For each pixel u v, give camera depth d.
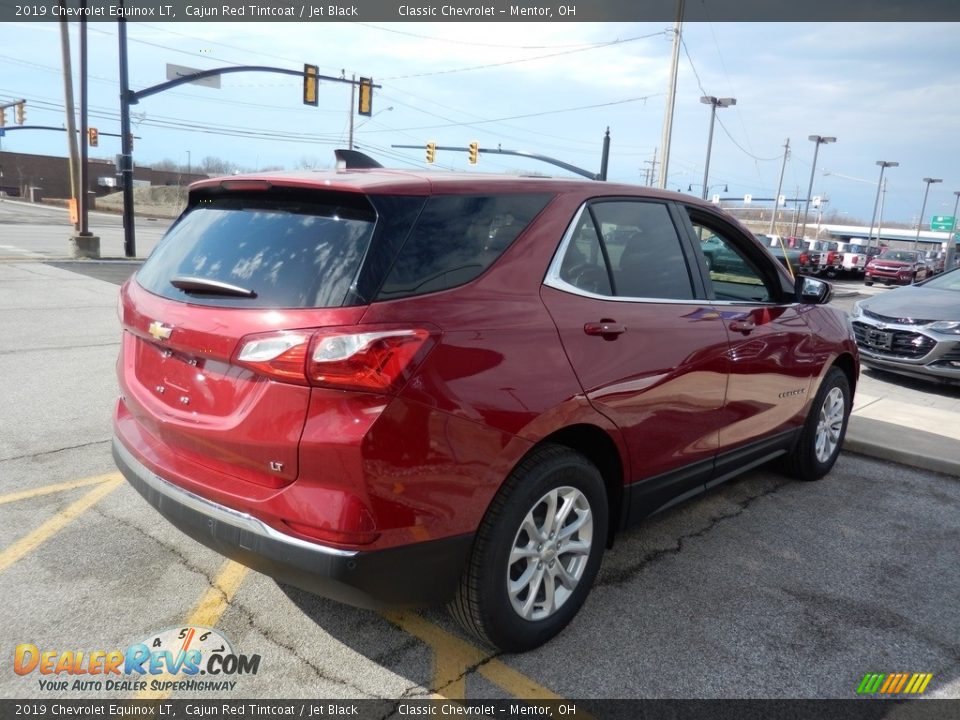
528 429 2.61
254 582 3.28
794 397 4.37
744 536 4.02
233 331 2.42
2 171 84.50
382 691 2.62
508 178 2.92
